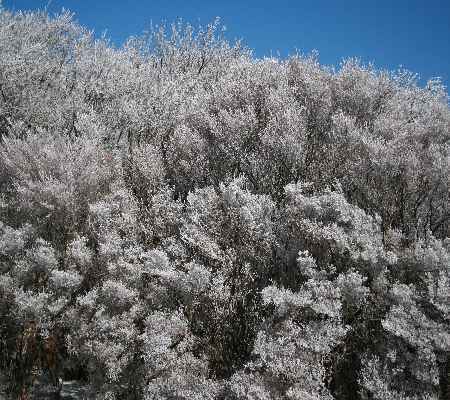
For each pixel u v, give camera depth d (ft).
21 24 48.08
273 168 32.04
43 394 24.54
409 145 30.94
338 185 27.58
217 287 23.99
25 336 24.85
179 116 37.86
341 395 22.59
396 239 25.16
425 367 20.56
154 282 26.86
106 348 22.97
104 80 46.52
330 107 36.76
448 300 21.43
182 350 23.84
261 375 21.24
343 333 20.95
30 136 31.60
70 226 29.35
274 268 26.89
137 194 32.48
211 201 27.45
